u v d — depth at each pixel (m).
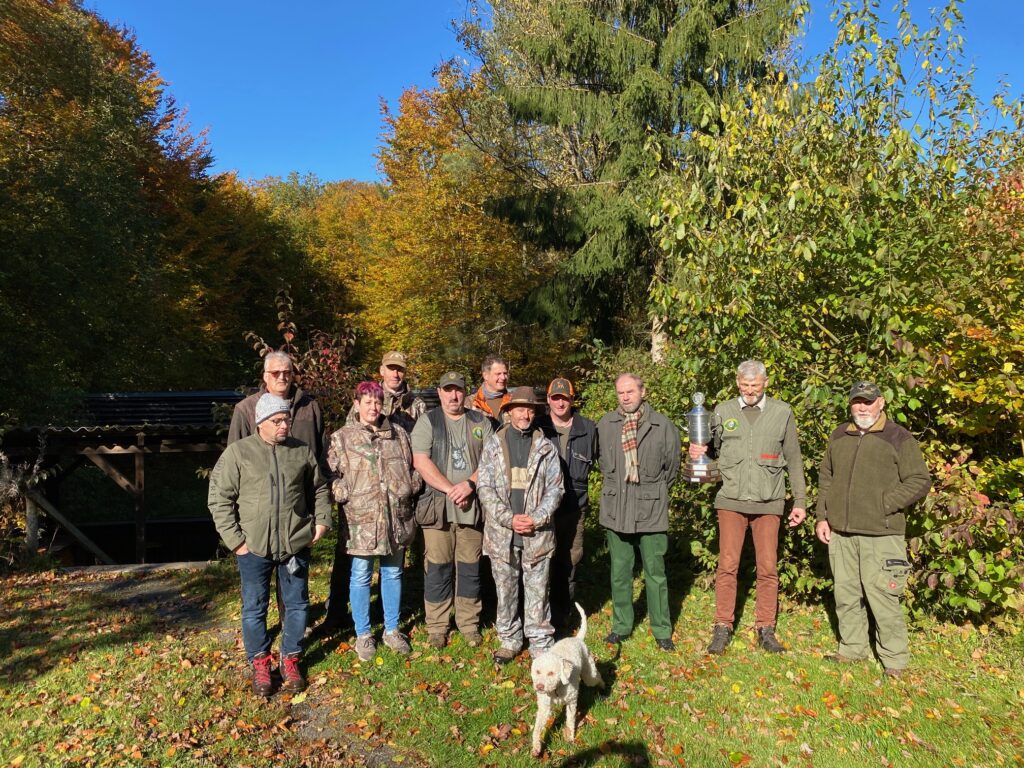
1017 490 5.07
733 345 5.97
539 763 3.63
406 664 4.75
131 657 5.03
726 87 14.88
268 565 4.41
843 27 5.91
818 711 4.12
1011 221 5.20
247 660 4.88
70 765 3.62
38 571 7.71
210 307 24.34
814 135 5.94
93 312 14.95
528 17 18.75
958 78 5.92
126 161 17.77
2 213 13.09
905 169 5.79
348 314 26.84
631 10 17.00
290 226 33.03
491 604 5.81
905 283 5.25
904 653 4.53
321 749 3.81
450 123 22.69
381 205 30.64
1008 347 4.79
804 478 4.95
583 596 6.16
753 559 6.26
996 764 3.60
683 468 5.00
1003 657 4.86
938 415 5.41
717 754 3.71
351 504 4.69
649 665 4.74
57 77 15.18
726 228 6.02
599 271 16.42
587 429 5.30
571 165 20.00
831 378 5.38
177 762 3.65
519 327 20.86
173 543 14.80
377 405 4.73
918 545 4.91
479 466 4.68
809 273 5.84
